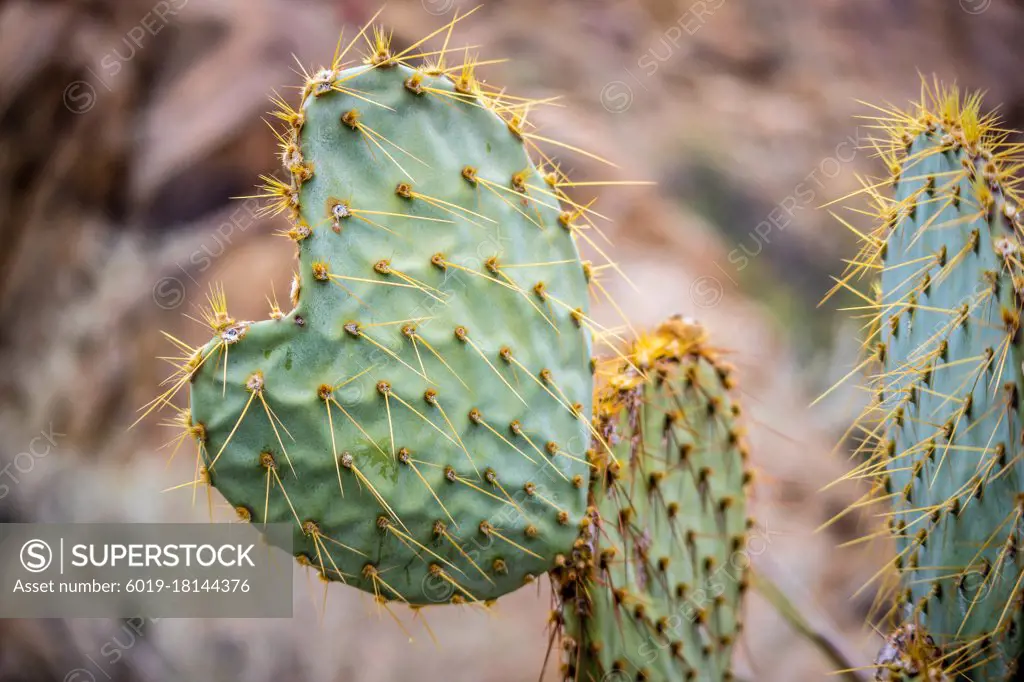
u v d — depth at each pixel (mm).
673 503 1053
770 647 1663
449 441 992
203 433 973
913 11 3422
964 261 997
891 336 1032
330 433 979
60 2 2709
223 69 2605
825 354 2484
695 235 2652
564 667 1059
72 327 2535
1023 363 984
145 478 2150
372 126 988
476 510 999
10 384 2557
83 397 2457
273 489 981
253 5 2668
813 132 3043
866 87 3246
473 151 1003
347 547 991
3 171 2686
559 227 1020
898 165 1042
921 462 1013
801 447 1941
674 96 3055
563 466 1014
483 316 998
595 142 2674
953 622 1013
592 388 1025
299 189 982
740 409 1072
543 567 1021
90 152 2646
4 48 2682
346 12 2719
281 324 975
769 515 1385
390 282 984
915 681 1008
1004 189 1003
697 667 1057
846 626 1687
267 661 1818
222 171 2596
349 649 1823
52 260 2646
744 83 3203
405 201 990
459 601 1017
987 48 3410
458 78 1006
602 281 2328
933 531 1012
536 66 2928
